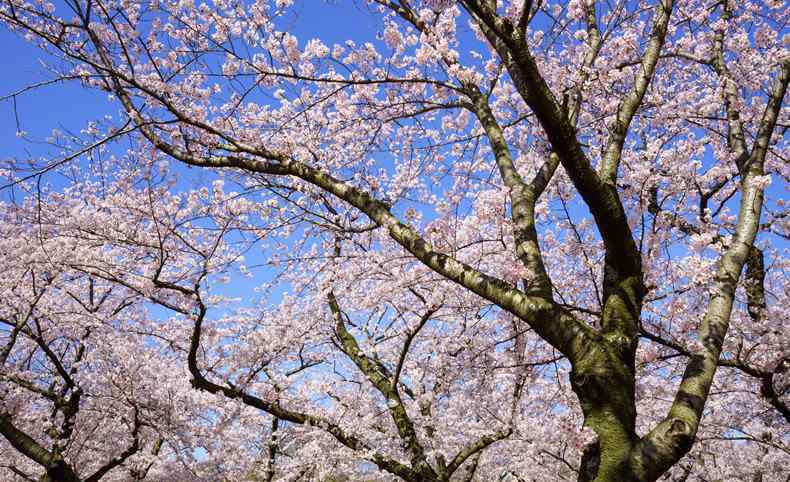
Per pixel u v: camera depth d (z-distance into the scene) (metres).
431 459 7.18
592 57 4.57
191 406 7.86
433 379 7.65
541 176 4.14
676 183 5.29
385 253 5.61
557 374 5.47
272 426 9.88
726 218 5.87
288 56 4.85
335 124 5.58
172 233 5.77
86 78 5.00
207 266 5.53
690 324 4.82
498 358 6.02
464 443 7.59
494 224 3.92
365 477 8.16
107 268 6.23
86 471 9.25
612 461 2.61
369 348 7.80
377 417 7.58
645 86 4.08
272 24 4.85
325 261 6.39
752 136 6.49
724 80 5.88
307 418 6.20
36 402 8.66
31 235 6.40
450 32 4.58
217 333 6.79
